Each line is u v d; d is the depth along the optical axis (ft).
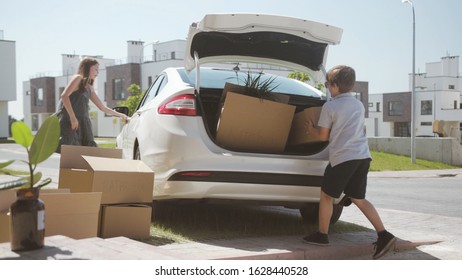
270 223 16.28
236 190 13.48
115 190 13.21
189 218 16.42
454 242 14.98
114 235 12.87
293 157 13.96
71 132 16.48
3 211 11.65
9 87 120.37
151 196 13.74
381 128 196.95
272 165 13.70
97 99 17.79
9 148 79.56
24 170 36.42
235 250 12.04
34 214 8.58
